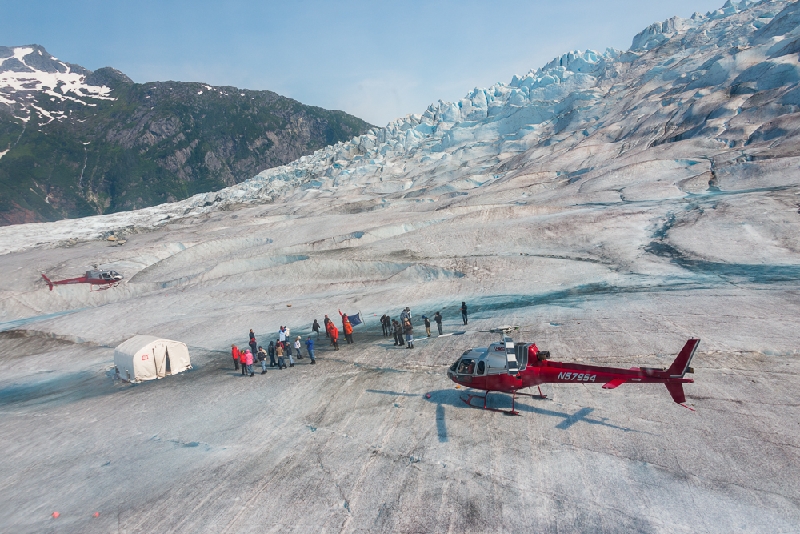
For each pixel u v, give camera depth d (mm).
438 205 82625
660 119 85812
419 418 15617
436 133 147625
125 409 21281
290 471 13414
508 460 12469
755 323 20141
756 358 16641
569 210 58000
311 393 19609
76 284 59281
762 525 9289
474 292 37719
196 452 15586
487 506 10805
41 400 25531
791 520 9289
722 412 13422
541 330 23375
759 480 10508
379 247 55844
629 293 29469
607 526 9781
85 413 21547
